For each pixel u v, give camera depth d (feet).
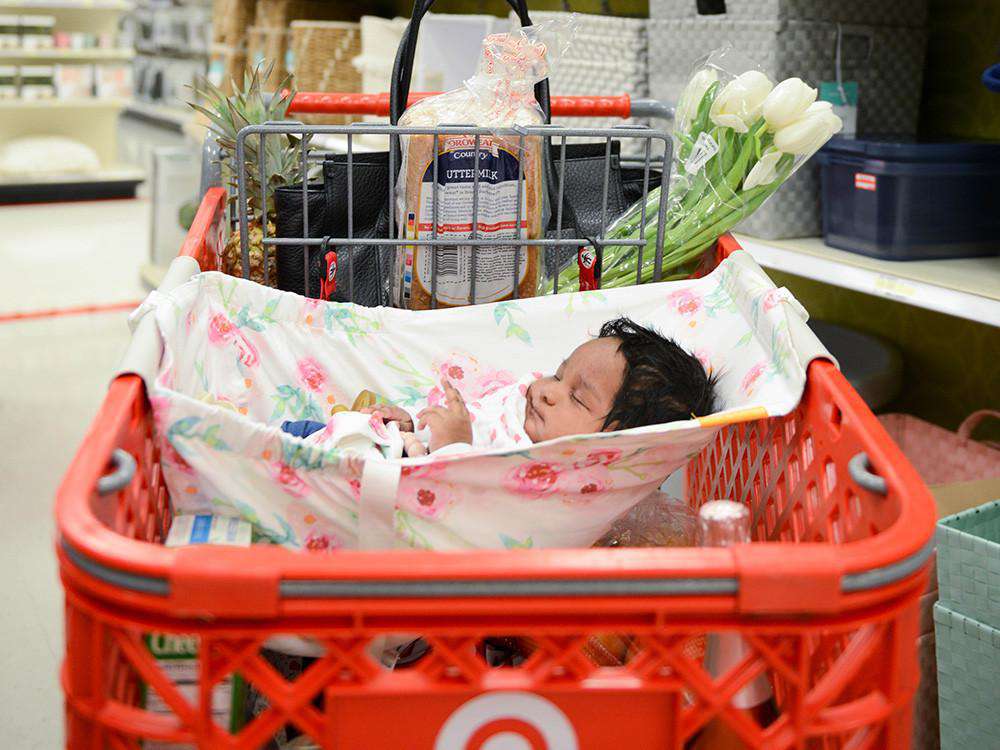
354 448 3.99
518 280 4.58
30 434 10.03
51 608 7.03
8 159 21.71
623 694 2.52
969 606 4.42
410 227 4.45
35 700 6.03
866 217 6.64
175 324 3.65
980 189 6.59
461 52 10.35
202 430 3.16
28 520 8.27
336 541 3.32
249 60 13.83
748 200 4.99
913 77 7.67
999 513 4.91
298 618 2.38
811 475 3.57
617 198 5.19
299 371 4.38
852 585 2.40
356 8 13.80
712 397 4.10
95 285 15.66
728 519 3.05
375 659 3.47
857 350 7.76
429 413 4.20
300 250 4.75
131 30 26.99
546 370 4.47
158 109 24.99
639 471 3.46
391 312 4.43
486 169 4.37
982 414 6.66
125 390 3.12
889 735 2.65
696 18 7.52
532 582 2.35
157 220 15.44
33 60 23.16
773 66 6.97
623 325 4.22
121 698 2.80
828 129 4.82
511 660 3.97
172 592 2.30
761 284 4.07
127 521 3.01
